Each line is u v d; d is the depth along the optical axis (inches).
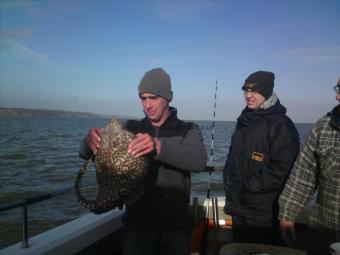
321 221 58.9
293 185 65.4
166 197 57.7
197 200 91.4
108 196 50.1
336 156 57.4
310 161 63.2
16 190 318.0
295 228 88.7
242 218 77.0
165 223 57.7
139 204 58.2
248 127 78.3
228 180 81.3
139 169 50.6
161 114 59.7
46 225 213.3
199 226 88.9
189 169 55.7
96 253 72.3
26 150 633.0
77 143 821.2
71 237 66.0
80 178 55.0
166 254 58.3
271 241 75.0
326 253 58.0
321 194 59.2
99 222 73.2
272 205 74.1
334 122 58.1
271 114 76.4
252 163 75.5
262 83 76.6
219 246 92.1
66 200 262.2
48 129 1556.3
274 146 73.1
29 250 60.4
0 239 194.4
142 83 58.6
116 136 50.9
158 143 52.9
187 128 60.4
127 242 59.9
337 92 58.6
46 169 425.7
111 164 49.9
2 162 478.3
